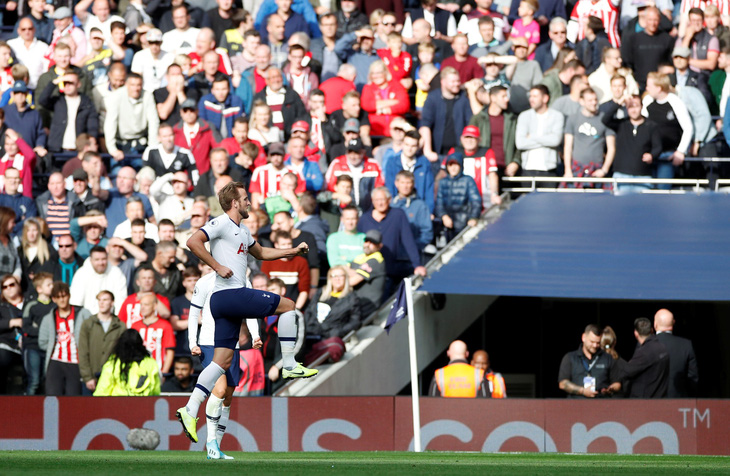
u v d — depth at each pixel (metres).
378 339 48.50
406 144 54.12
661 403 39.81
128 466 24.22
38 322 47.94
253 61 61.22
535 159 55.66
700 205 52.78
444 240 54.22
